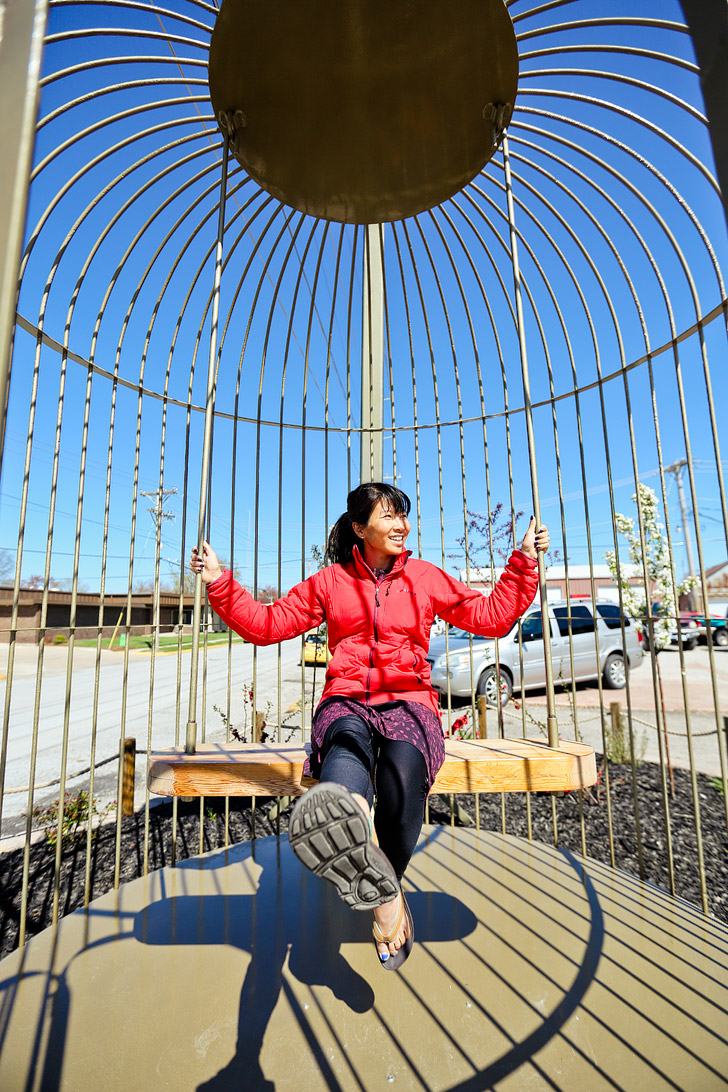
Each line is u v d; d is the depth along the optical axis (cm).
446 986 163
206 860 262
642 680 1088
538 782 192
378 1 173
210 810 375
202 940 191
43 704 952
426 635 193
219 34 179
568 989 161
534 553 191
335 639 194
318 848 113
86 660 1878
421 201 252
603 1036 142
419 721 165
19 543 201
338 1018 151
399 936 147
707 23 77
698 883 256
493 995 159
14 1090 128
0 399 62
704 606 197
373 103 205
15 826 372
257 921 204
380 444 356
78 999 161
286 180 240
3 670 1520
